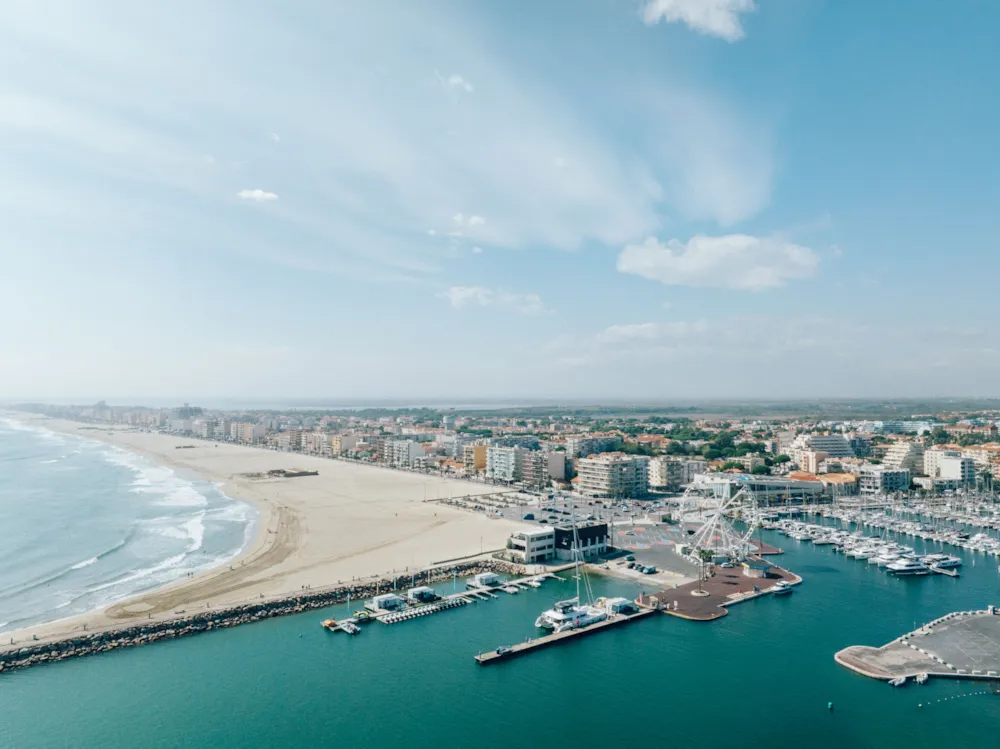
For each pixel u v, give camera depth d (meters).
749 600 171.38
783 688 120.06
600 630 148.50
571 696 116.81
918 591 179.88
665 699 115.94
